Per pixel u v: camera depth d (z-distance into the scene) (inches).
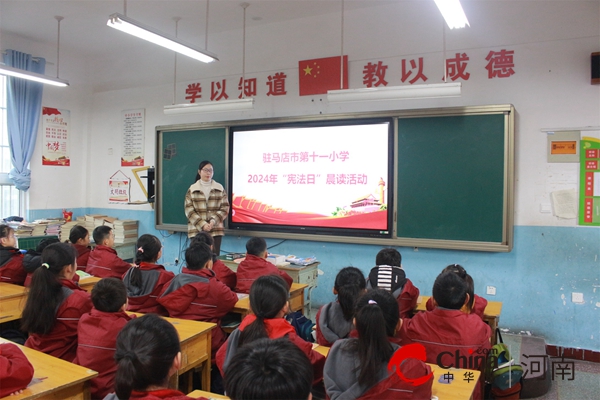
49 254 86.0
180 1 170.1
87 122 245.8
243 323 71.6
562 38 141.3
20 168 213.8
